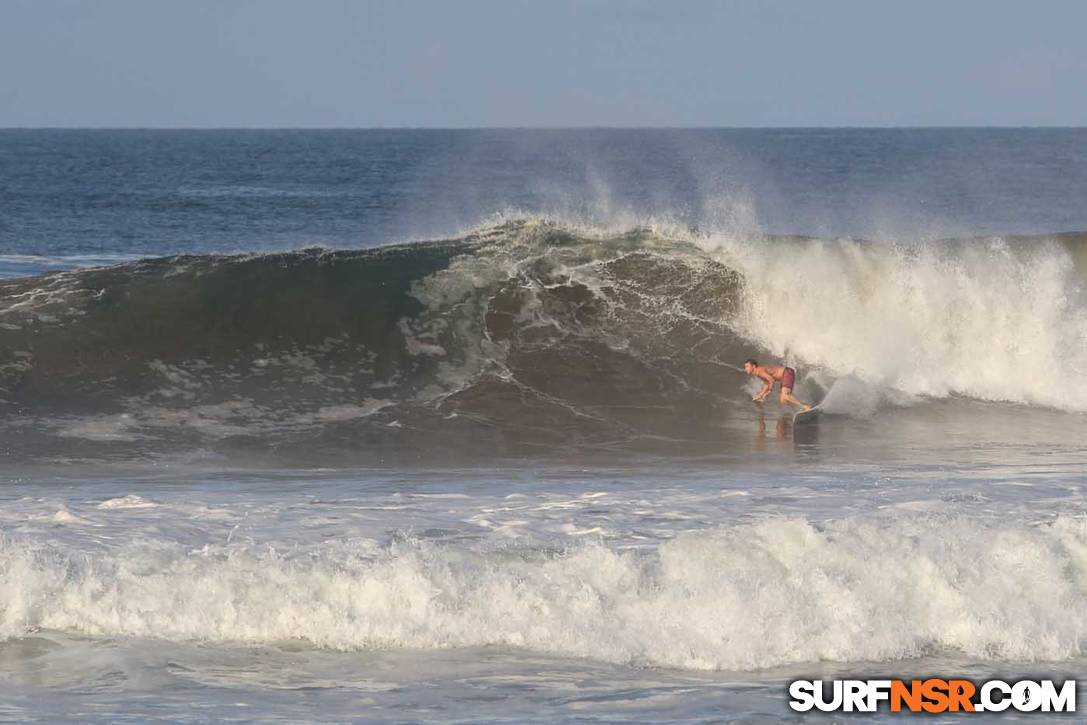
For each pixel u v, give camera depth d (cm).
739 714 2530
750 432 5638
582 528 3591
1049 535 3309
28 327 5988
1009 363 6600
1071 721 2559
